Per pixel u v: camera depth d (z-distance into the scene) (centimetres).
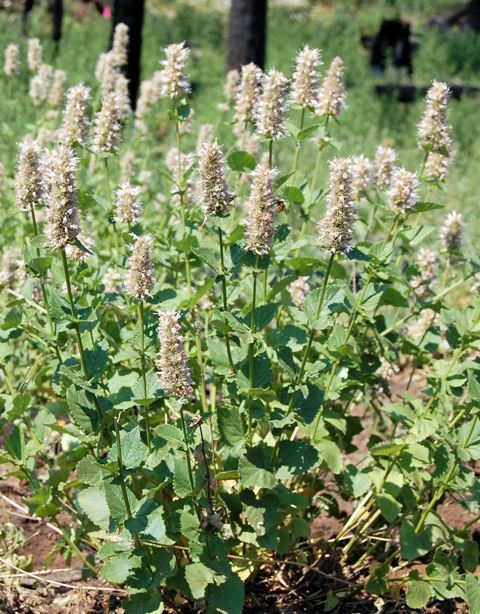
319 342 84
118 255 97
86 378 71
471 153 256
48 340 79
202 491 71
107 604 83
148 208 138
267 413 73
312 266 83
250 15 234
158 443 72
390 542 91
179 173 90
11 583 84
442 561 79
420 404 82
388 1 607
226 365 74
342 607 85
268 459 74
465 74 398
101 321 89
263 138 84
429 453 80
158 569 71
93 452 76
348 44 463
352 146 245
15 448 78
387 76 380
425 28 505
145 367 77
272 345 77
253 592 85
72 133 92
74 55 366
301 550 86
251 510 73
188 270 83
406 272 90
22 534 91
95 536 76
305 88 88
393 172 90
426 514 81
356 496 81
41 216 119
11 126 181
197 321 83
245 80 92
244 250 71
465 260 92
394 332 91
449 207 195
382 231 95
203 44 455
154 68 376
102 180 131
